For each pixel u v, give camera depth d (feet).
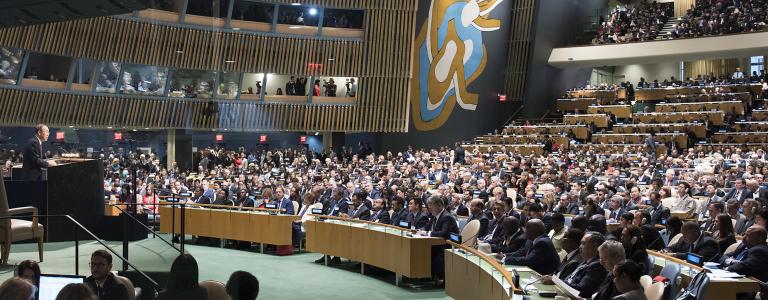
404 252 35.42
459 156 84.89
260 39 87.61
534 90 109.40
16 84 70.18
